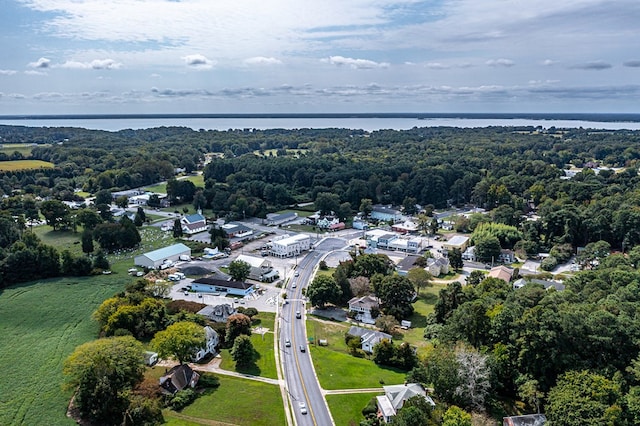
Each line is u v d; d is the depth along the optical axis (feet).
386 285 437.99
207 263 587.27
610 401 241.35
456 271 570.05
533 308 296.92
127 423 272.10
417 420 237.04
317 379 327.47
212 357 359.25
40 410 289.12
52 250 537.24
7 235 604.08
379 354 349.61
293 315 437.17
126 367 295.69
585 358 276.41
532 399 268.00
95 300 460.14
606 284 392.06
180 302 441.27
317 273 552.82
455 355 286.46
